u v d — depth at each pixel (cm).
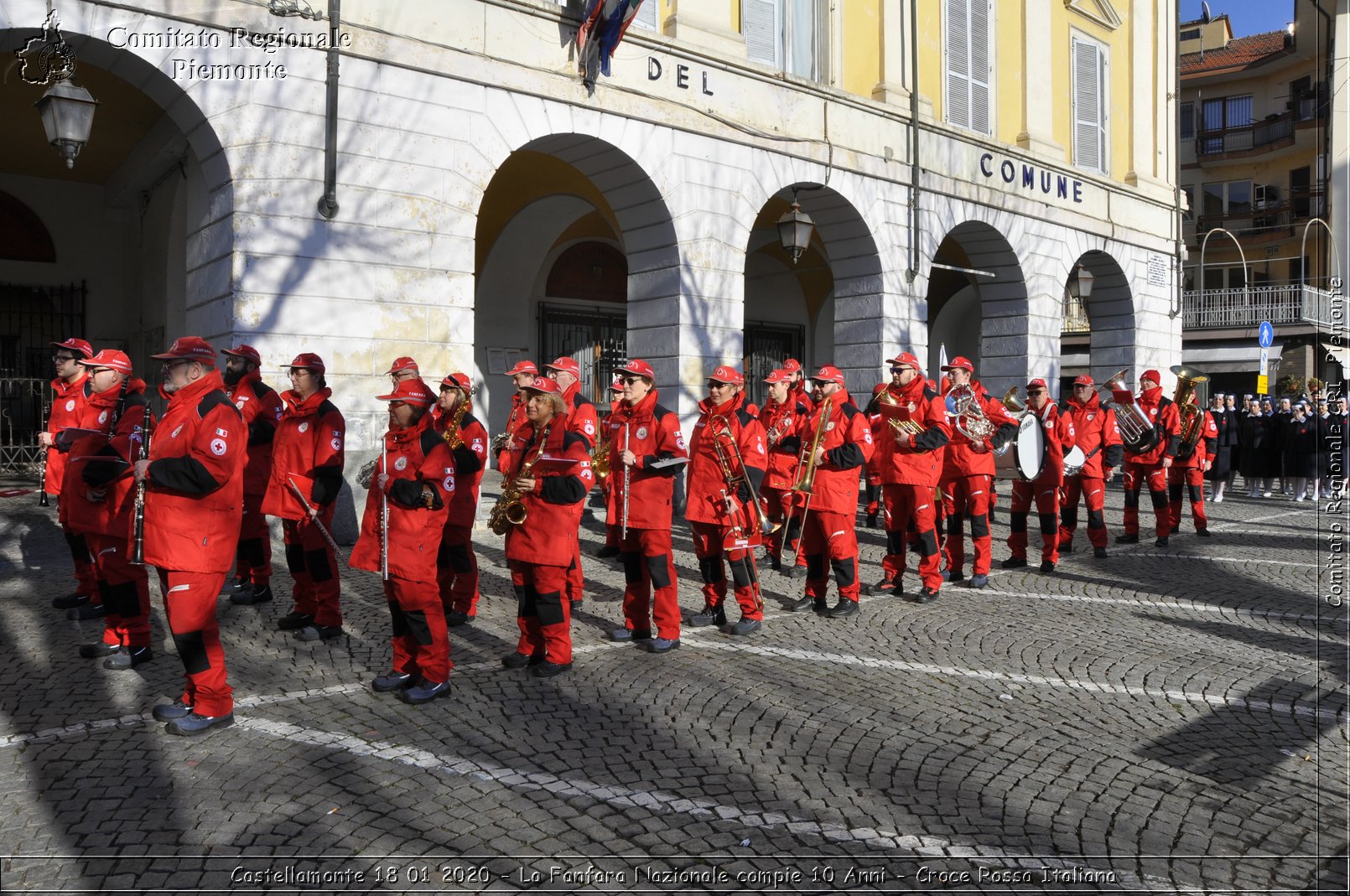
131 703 547
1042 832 410
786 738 512
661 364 1408
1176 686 613
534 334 1917
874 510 1320
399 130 1112
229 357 816
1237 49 4419
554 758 479
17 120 1280
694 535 760
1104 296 2275
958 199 1784
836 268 1708
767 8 1530
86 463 610
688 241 1389
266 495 691
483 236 1764
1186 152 4334
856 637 730
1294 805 441
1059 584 945
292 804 421
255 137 1016
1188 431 1264
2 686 571
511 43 1196
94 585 732
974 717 550
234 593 789
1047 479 1002
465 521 729
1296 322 2867
